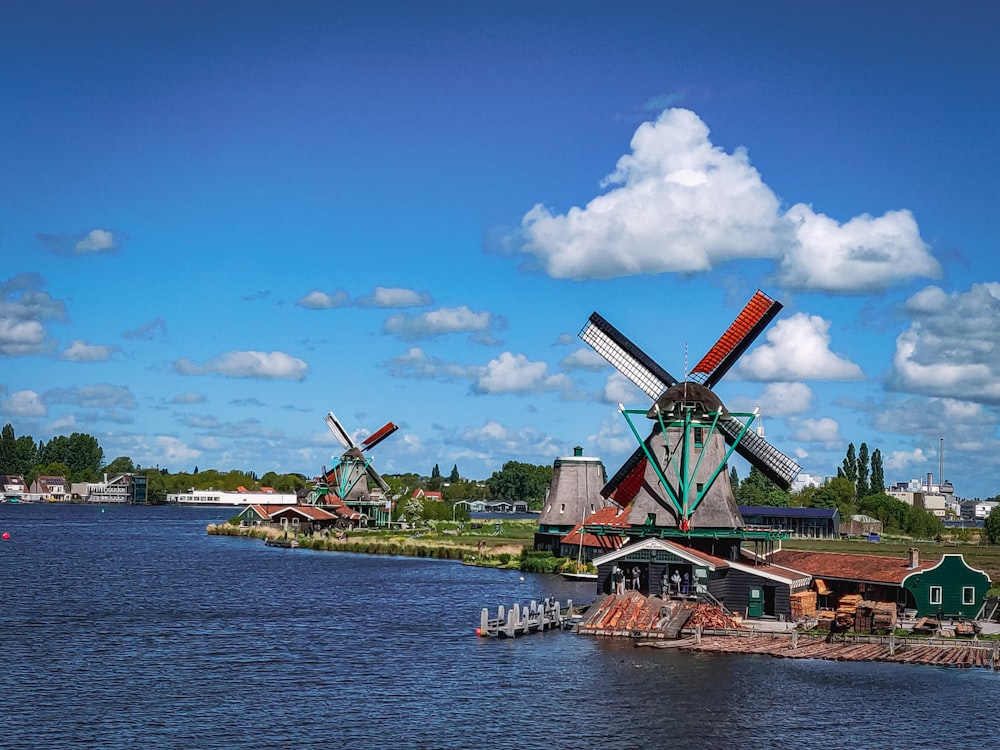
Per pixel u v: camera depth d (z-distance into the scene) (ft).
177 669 205.05
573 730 164.35
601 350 301.22
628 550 263.08
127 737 158.92
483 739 159.84
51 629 250.16
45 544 559.79
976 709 176.96
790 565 287.07
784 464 284.00
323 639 238.48
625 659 213.46
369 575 389.60
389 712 173.68
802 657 213.05
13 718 167.84
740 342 281.33
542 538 450.30
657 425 280.10
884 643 225.35
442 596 321.52
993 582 336.70
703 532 272.72
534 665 208.13
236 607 293.43
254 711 173.99
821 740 160.45
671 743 158.61
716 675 199.31
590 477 447.83
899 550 523.29
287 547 549.54
